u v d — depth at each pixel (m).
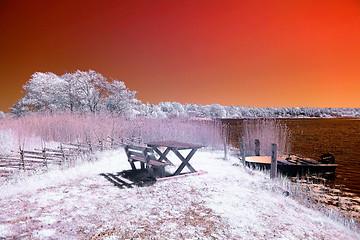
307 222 3.85
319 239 3.22
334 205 5.31
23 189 4.70
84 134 10.85
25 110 20.17
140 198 4.32
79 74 20.45
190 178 5.98
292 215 4.05
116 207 3.82
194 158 9.51
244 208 3.98
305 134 32.81
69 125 11.34
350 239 3.46
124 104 21.70
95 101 21.22
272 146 6.24
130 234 2.86
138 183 5.39
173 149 5.74
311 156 14.30
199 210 3.77
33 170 6.16
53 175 5.80
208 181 5.79
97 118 13.60
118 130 12.83
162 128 14.77
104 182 5.46
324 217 4.33
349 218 4.49
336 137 28.39
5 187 4.78
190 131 14.88
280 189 5.41
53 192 4.57
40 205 3.84
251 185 5.71
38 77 20.55
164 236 2.83
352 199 5.86
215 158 10.09
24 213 3.48
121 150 10.45
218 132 15.69
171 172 6.71
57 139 10.89
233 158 10.33
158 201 4.16
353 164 11.91
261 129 14.04
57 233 2.85
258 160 10.28
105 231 2.93
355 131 40.41
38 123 11.53
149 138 13.89
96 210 3.67
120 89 21.92
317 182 7.61
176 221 3.31
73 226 3.06
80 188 4.91
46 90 20.64
